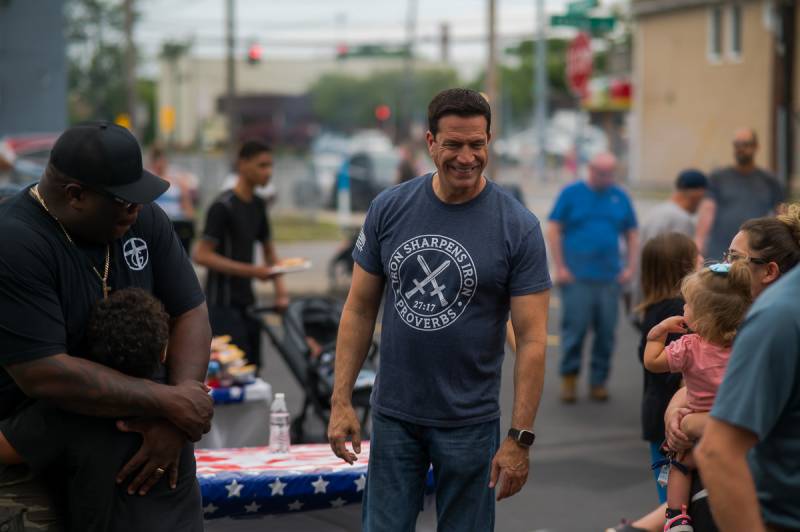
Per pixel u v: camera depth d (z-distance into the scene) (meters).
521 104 83.94
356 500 5.65
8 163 23.97
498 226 4.68
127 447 4.23
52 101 37.91
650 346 5.34
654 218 10.02
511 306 4.71
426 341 4.67
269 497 5.46
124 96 56.91
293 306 8.96
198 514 4.45
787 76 18.86
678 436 4.69
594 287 10.88
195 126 86.62
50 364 4.07
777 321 3.24
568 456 9.03
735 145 11.48
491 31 20.00
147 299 4.25
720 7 44.56
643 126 49.50
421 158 33.66
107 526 4.25
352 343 4.93
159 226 4.57
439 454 4.71
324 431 9.06
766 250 4.51
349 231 19.55
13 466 4.29
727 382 3.32
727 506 3.32
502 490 4.61
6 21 37.03
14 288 4.05
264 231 9.24
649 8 47.88
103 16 57.00
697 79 46.19
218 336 8.81
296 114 79.00
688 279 4.86
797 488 3.37
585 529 7.13
